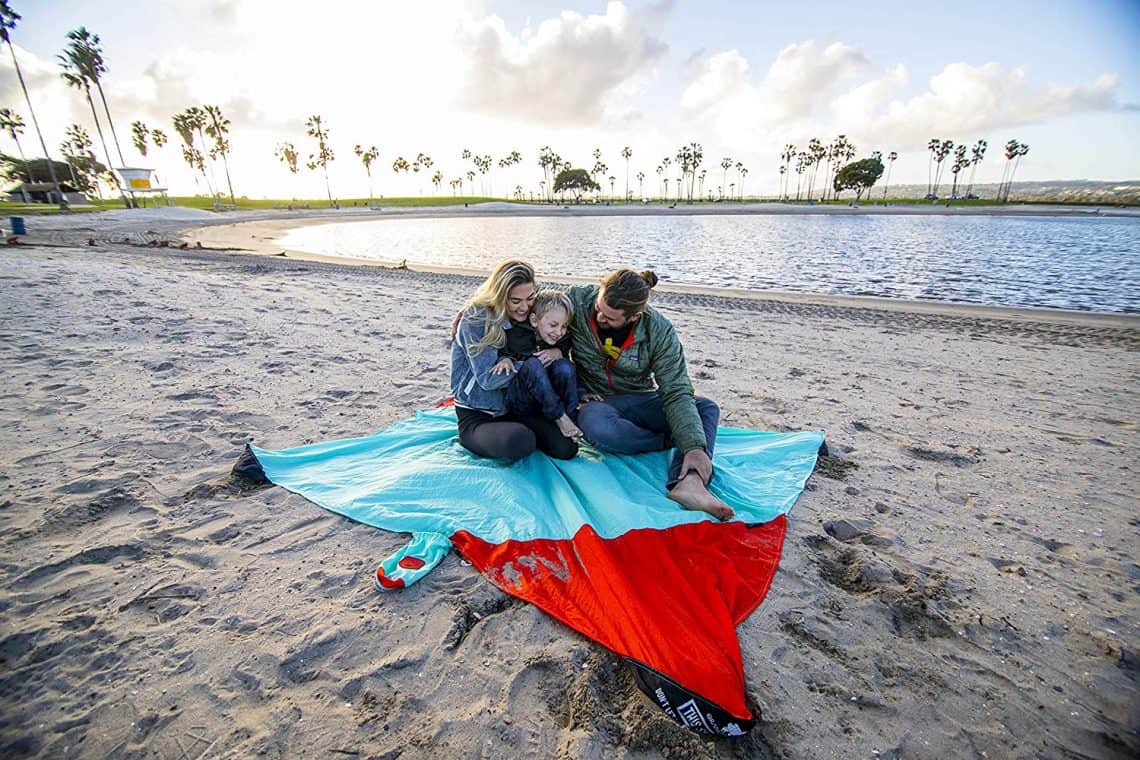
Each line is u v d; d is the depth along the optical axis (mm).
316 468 3695
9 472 3453
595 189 135750
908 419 5199
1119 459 4375
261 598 2521
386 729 1931
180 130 84312
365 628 2373
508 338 3643
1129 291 16469
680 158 137000
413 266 20078
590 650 2291
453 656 2252
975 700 2145
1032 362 7688
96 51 58656
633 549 2830
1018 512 3541
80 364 5500
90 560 2703
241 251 22453
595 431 3584
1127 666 2318
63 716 1921
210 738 1871
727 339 8516
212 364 5793
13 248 16078
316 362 6086
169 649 2219
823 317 11102
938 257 27000
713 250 31344
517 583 2639
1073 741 1990
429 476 3396
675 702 2018
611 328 3570
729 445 4289
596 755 1866
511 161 149750
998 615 2596
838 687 2180
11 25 51688
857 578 2834
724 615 2422
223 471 3645
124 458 3721
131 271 11773
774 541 3072
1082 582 2857
